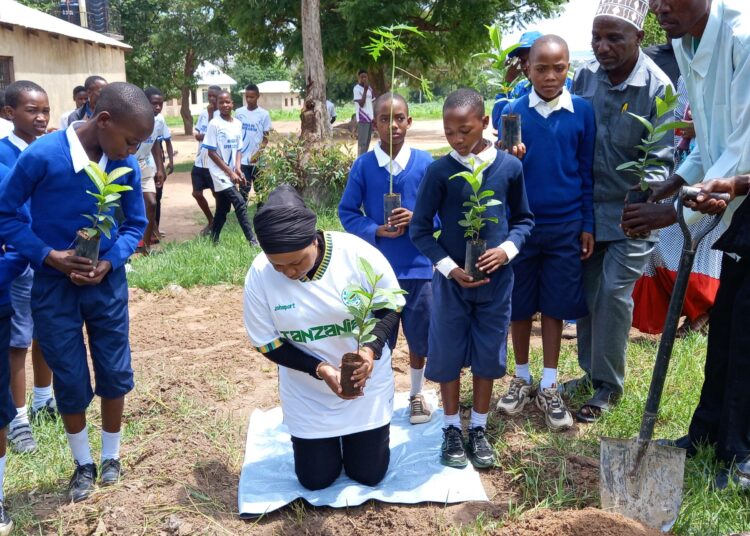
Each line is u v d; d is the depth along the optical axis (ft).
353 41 62.64
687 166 12.12
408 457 12.73
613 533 9.59
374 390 11.48
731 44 10.68
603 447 10.39
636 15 12.73
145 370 17.06
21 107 13.62
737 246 10.87
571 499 11.02
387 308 11.28
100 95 10.98
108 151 11.17
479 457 12.32
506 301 12.12
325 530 10.79
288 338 11.23
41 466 12.67
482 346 12.17
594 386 14.73
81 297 11.41
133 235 11.97
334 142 39.45
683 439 12.62
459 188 12.00
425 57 70.64
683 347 16.80
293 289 10.92
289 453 12.99
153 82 119.85
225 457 13.08
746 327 10.94
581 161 13.61
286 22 68.49
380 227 13.70
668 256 17.07
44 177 11.07
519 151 13.16
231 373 16.98
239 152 31.76
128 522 10.94
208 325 20.72
